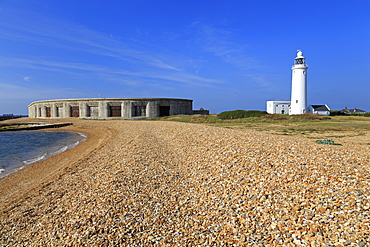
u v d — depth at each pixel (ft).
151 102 177.37
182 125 91.81
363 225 18.33
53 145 81.97
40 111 231.71
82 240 20.16
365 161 32.24
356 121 131.54
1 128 140.05
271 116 149.28
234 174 32.19
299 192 24.91
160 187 30.73
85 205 26.94
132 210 24.86
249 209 23.03
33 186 37.19
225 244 18.37
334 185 25.36
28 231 22.93
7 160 57.88
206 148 47.32
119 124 131.95
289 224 19.86
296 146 41.91
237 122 131.75
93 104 182.91
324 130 89.30
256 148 42.45
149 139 65.36
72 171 41.60
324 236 17.76
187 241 19.19
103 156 51.06
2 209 28.63
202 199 26.43
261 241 18.25
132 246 18.97
